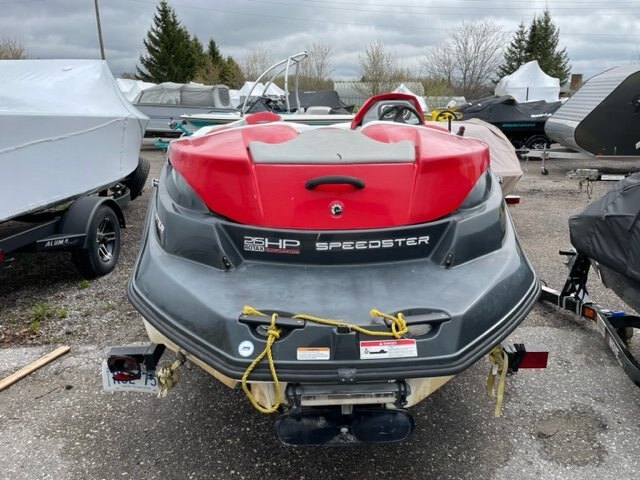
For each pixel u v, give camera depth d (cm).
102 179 515
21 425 268
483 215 221
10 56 3481
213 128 337
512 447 249
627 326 334
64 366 326
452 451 247
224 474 233
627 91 963
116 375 215
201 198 215
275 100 1024
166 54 4844
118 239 514
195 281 199
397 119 393
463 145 244
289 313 182
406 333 181
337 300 189
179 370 304
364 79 3466
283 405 209
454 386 297
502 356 214
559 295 378
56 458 244
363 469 236
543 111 1373
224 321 181
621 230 287
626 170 1167
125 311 408
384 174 212
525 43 5609
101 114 508
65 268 516
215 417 273
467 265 211
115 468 237
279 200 207
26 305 423
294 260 207
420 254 211
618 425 264
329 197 208
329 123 525
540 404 282
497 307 195
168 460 242
